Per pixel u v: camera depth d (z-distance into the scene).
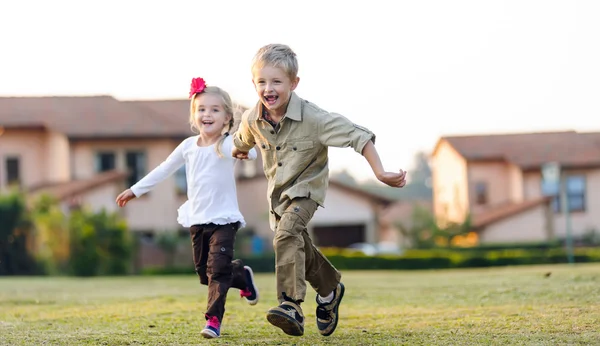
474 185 40.41
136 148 30.45
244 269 6.04
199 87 5.74
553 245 35.38
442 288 9.10
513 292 8.02
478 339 5.11
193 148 5.77
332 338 5.32
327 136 5.09
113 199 29.09
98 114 31.25
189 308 7.37
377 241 34.62
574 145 39.59
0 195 23.19
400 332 5.54
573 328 5.40
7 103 32.28
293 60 5.12
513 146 40.06
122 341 5.32
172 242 28.39
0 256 22.72
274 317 4.96
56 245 22.62
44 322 6.50
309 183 5.17
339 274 5.45
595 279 9.09
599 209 38.28
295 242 5.08
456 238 37.72
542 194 38.56
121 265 23.59
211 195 5.63
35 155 31.69
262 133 5.25
